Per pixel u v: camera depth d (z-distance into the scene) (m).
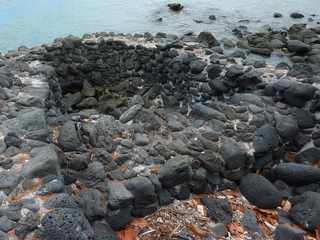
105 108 7.31
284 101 5.62
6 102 4.96
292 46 7.46
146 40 7.66
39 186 3.50
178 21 10.16
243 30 9.41
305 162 5.11
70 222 3.09
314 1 11.77
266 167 5.01
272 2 11.70
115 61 7.64
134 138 4.79
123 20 10.16
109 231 3.84
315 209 4.31
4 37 9.02
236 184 4.79
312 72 6.29
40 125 4.37
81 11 10.68
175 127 5.16
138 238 3.94
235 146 4.79
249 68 6.29
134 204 4.11
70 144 4.51
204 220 4.21
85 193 4.02
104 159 4.39
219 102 5.93
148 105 6.93
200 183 4.52
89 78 7.72
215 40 7.84
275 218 4.43
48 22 9.88
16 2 11.19
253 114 5.29
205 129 5.10
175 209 4.31
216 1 11.77
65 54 7.41
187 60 6.76
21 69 6.22
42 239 3.05
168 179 4.30
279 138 5.12
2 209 3.28
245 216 4.35
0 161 3.80
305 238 4.20
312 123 5.34
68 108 7.31
